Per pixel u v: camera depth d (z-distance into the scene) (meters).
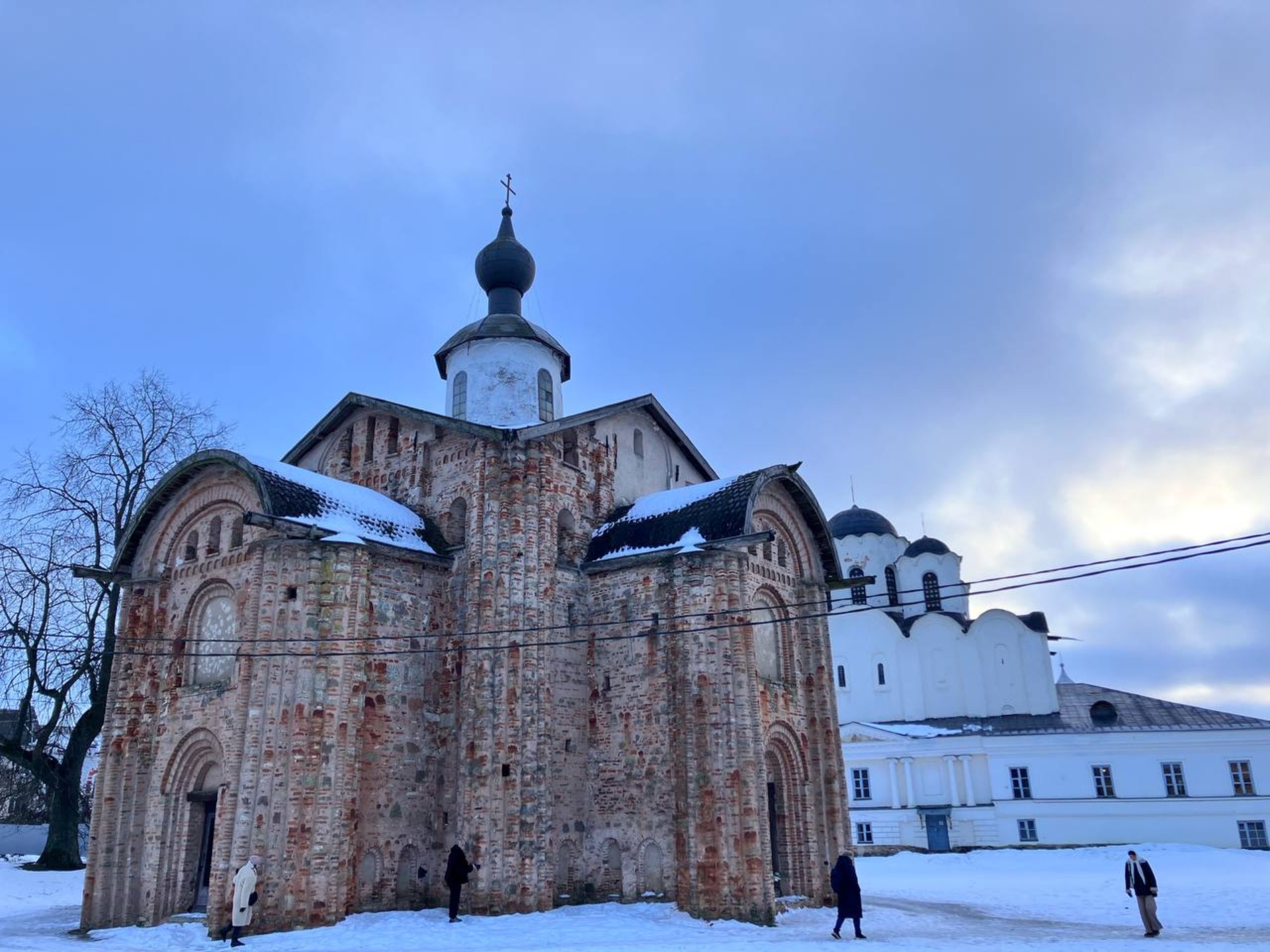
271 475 23.08
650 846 23.06
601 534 26.84
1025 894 30.28
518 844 22.03
